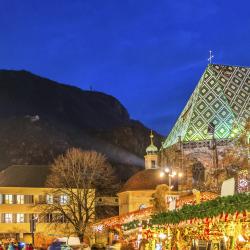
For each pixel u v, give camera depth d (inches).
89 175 4397.1
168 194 1726.1
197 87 4446.4
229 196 823.7
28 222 4461.1
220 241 1007.0
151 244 1396.4
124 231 1700.3
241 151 3528.5
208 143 4087.1
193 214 976.9
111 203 4778.5
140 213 1793.8
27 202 4505.4
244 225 859.4
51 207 4178.2
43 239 3959.2
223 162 3846.0
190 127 4227.4
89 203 4370.1
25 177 4626.0
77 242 1389.0
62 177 4308.6
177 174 4015.8
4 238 3988.7
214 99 4264.3
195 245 1155.3
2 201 4446.4
